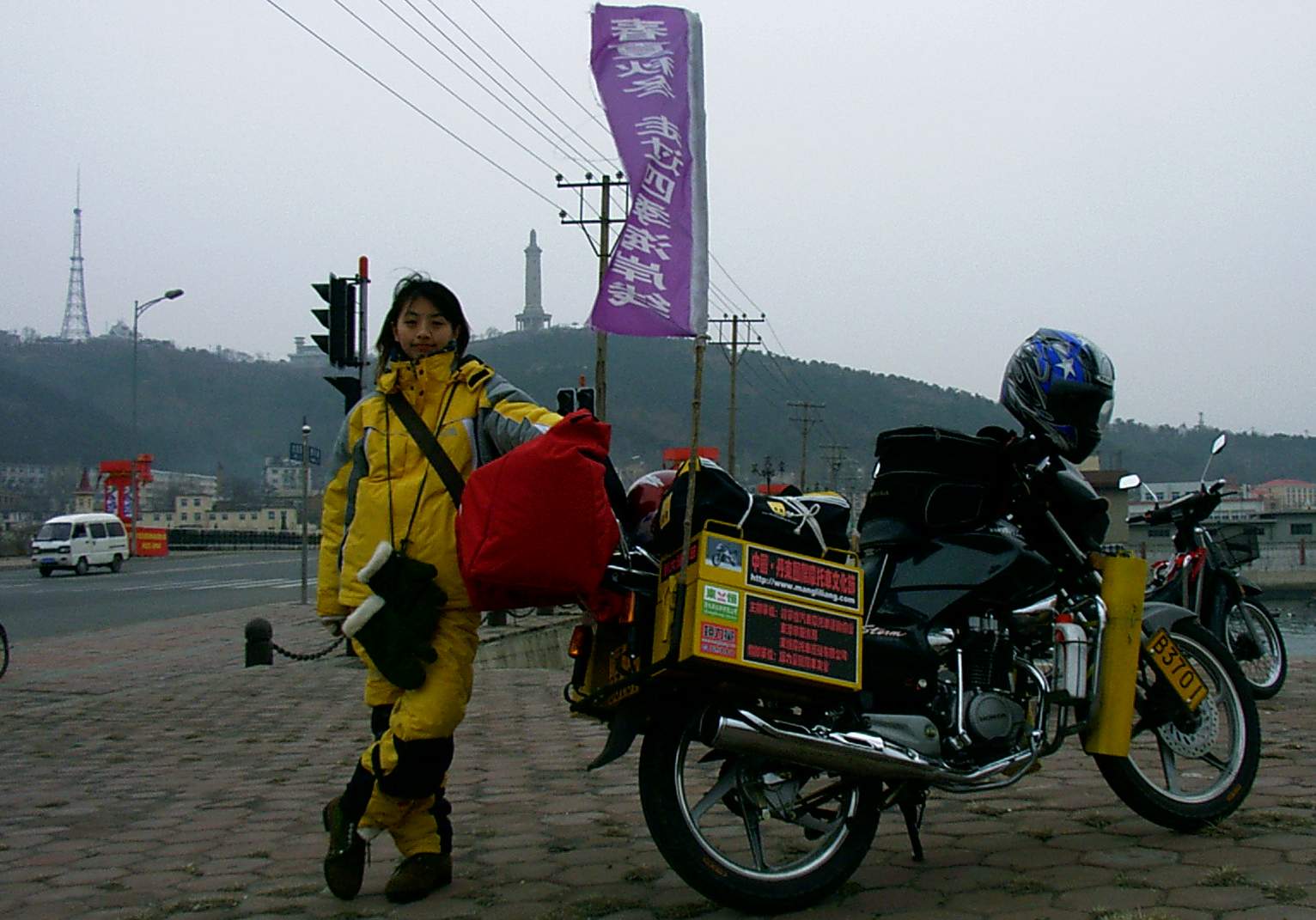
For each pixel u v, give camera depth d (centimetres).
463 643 384
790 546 378
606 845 468
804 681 373
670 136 394
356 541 393
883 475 435
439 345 411
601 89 401
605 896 396
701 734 372
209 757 760
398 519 385
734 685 372
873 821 388
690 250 386
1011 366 443
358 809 390
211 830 533
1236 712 467
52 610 2550
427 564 380
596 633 391
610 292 385
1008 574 419
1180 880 387
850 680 381
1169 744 459
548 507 348
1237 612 839
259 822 548
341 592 398
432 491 386
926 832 470
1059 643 426
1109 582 440
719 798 380
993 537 425
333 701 1054
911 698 408
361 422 408
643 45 400
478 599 362
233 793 628
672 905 382
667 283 383
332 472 416
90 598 2942
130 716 974
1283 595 4025
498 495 351
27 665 1455
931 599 415
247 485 12850
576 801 558
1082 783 550
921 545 428
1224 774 461
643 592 375
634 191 391
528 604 369
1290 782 536
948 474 426
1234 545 880
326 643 1712
